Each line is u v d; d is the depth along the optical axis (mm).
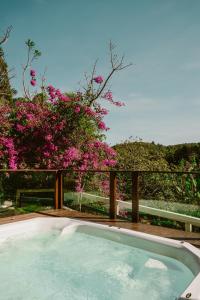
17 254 4672
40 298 3457
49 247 4902
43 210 7410
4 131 9609
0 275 4043
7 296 3510
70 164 9711
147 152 12594
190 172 5309
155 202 8648
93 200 8984
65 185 9688
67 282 3807
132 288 3539
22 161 9781
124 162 11531
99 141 10422
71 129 10141
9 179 9211
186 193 8273
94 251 4680
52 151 9797
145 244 4242
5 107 9859
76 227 5211
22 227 5168
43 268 4211
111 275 3895
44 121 10008
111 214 6516
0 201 8766
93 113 10188
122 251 4496
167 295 3266
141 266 3955
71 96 10695
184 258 3682
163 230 5469
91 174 9938
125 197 9945
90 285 3707
